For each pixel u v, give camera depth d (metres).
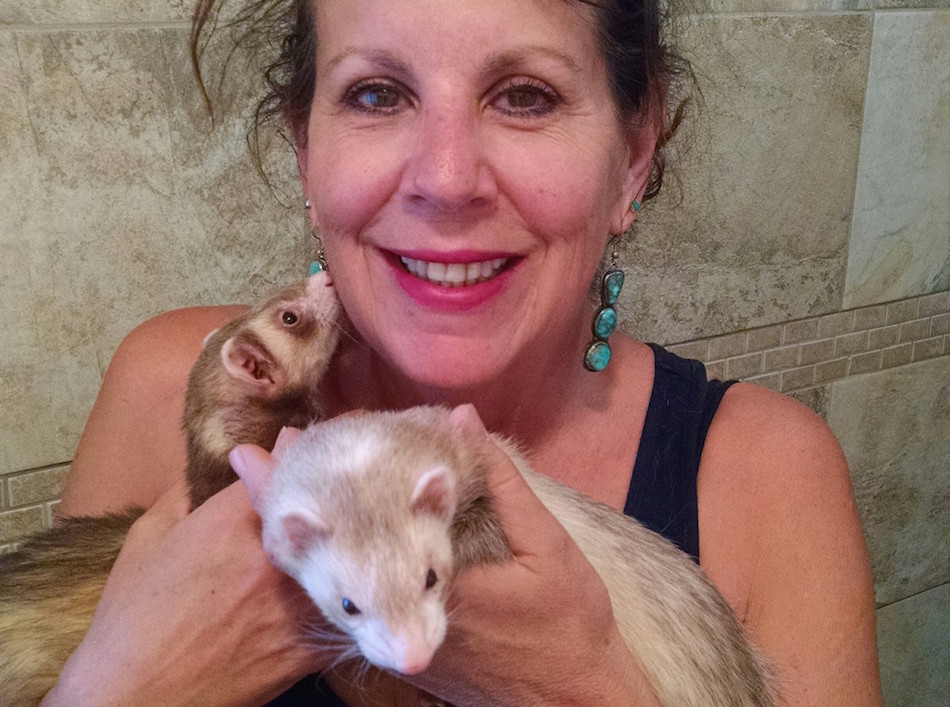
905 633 1.07
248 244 0.64
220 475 0.46
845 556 0.47
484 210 0.39
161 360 0.55
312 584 0.34
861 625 0.46
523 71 0.38
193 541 0.37
